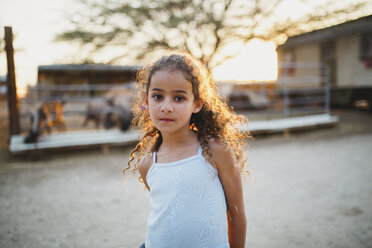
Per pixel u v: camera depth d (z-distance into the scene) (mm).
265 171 4445
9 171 4680
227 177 1058
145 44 9898
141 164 1159
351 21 11648
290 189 3590
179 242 987
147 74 1066
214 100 1187
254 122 8148
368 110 11812
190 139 1074
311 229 2531
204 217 990
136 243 2408
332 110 12406
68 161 5301
